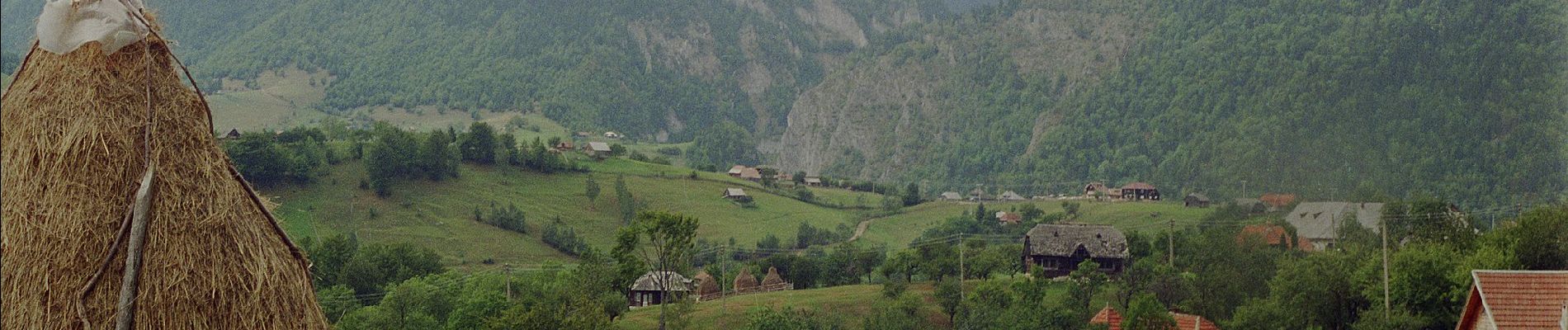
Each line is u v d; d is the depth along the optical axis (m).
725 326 82.62
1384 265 64.69
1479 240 75.75
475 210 178.38
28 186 10.06
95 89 10.29
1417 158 196.62
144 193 10.12
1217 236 96.19
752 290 106.62
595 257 97.38
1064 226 116.81
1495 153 184.88
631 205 197.38
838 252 127.19
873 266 124.94
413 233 166.50
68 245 9.96
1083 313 80.44
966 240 135.50
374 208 172.38
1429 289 62.06
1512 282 34.25
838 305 89.44
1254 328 71.12
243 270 10.48
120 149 10.24
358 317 77.31
